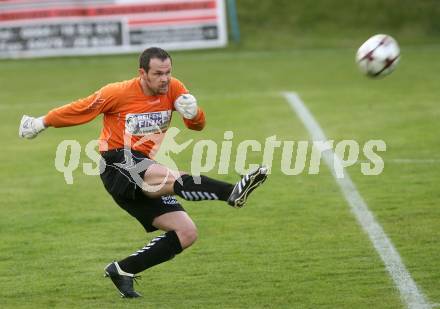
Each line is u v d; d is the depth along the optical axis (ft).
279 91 172.86
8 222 90.53
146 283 69.72
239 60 216.33
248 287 67.82
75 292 67.77
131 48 225.76
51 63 221.05
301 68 202.18
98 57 225.35
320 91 171.42
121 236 84.23
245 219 89.04
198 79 191.42
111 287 68.90
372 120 140.97
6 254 78.79
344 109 151.43
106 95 64.39
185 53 226.38
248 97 167.43
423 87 171.73
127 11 224.74
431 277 68.54
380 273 70.08
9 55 228.43
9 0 225.97
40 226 88.53
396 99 159.74
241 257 76.13
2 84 194.18
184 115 63.82
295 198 96.94
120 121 64.85
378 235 81.35
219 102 163.12
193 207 94.43
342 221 86.89
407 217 87.30
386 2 249.55
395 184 101.55
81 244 81.71
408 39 236.63
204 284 69.00
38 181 109.91
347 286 67.05
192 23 227.40
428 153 117.29
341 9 249.34
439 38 236.43
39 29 226.58
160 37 226.79
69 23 225.56
